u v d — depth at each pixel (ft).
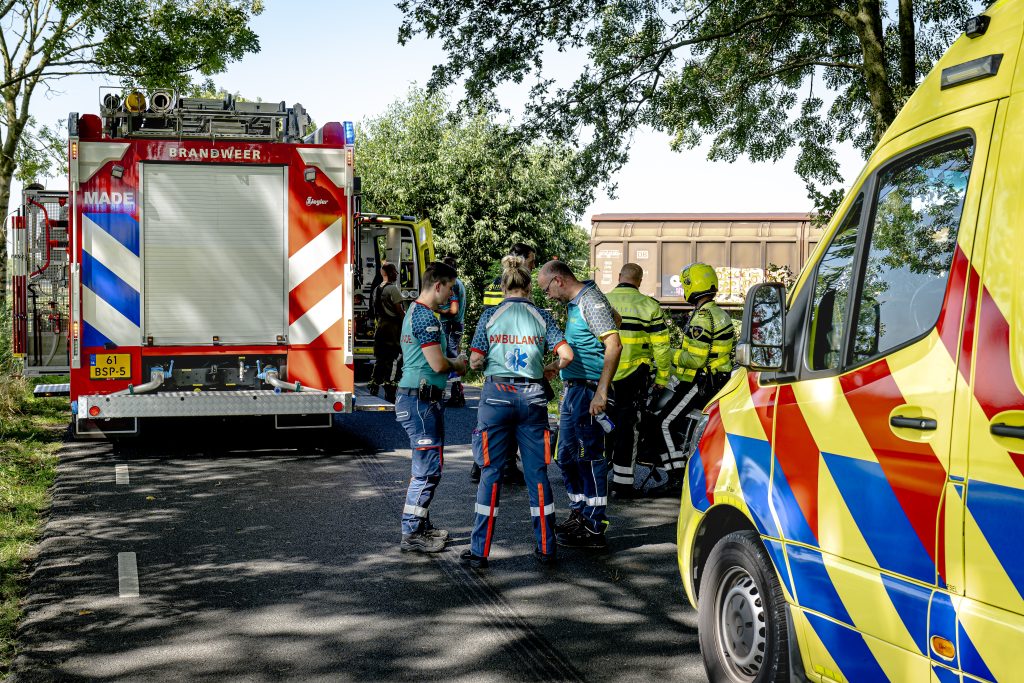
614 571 20.21
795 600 11.98
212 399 31.63
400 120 99.30
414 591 18.66
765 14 52.75
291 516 24.44
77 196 31.04
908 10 46.91
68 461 31.48
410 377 21.48
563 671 14.74
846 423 11.18
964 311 9.71
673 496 27.78
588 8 51.16
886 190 11.28
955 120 10.33
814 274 12.32
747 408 13.46
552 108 54.90
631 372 26.99
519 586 19.10
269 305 32.78
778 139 62.75
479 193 89.86
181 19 53.93
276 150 32.63
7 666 14.57
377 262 65.51
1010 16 10.02
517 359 20.45
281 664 14.84
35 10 54.03
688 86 58.13
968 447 9.43
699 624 14.37
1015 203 9.33
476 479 29.60
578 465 22.03
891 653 10.31
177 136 31.76
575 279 22.30
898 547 10.26
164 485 27.89
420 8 50.37
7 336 42.57
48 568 19.70
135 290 31.63
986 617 9.08
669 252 82.79
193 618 16.90
